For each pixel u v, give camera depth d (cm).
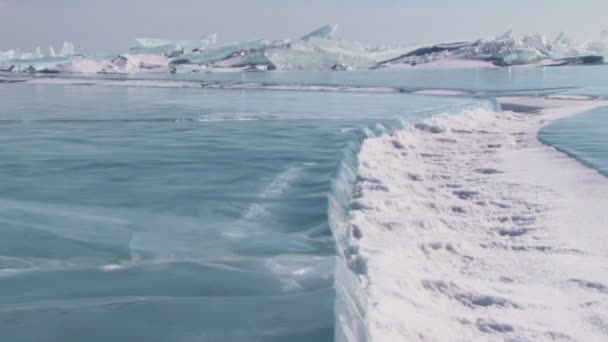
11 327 337
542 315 419
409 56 8125
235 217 588
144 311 358
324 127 1270
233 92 2847
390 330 371
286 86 3288
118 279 419
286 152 928
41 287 401
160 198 648
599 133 1302
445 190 818
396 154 1100
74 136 1123
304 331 331
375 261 488
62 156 890
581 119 1608
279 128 1259
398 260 508
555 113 1811
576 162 952
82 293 393
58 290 397
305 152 927
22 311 359
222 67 7075
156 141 1058
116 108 1791
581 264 517
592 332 394
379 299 410
